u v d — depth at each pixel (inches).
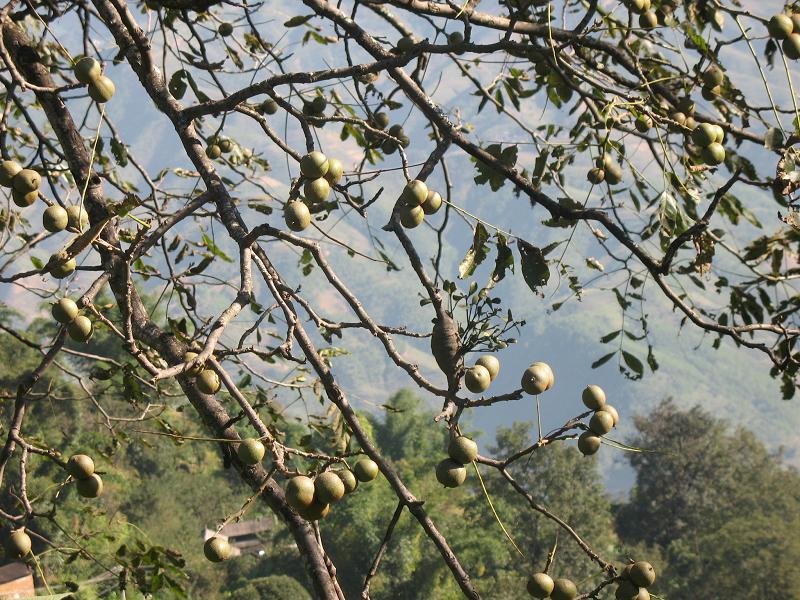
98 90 130.2
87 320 117.3
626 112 161.3
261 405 187.0
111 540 160.7
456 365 115.9
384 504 1791.3
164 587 155.3
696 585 1854.1
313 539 121.6
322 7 152.3
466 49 137.4
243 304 105.0
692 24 147.3
